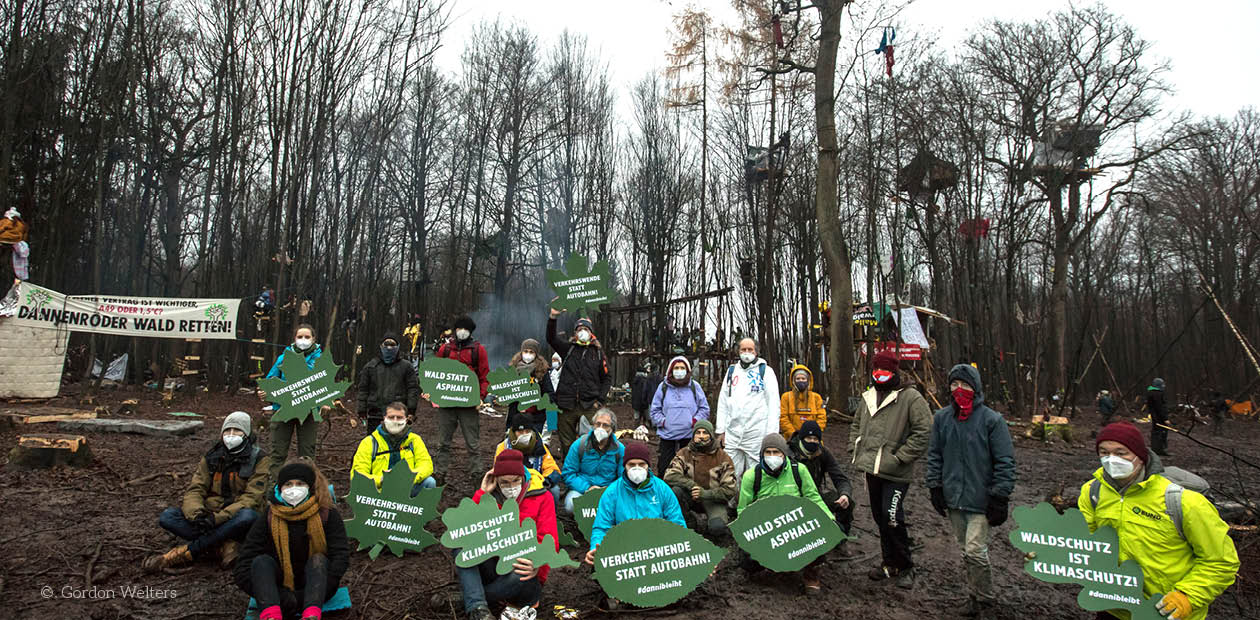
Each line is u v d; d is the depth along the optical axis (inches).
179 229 878.4
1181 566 129.4
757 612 184.7
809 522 193.8
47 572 191.0
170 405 549.0
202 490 202.8
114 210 773.3
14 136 579.2
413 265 989.2
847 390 621.3
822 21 622.8
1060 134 1013.8
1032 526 144.0
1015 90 1008.2
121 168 773.3
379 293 1022.4
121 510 249.8
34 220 646.5
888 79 699.4
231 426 202.1
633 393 538.0
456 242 1090.1
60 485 273.3
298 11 655.1
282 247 658.2
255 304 657.0
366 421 283.9
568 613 179.5
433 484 244.4
